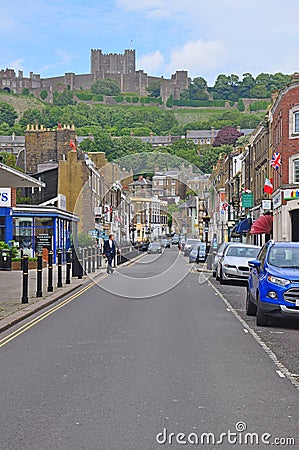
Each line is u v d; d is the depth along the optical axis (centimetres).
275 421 839
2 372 1141
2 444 743
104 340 1497
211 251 4653
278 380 1085
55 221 5191
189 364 1212
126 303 2381
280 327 1745
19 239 5084
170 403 924
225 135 14700
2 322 1752
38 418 848
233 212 8144
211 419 845
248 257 3381
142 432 788
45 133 8394
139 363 1218
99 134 10888
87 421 834
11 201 4791
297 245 1883
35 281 3409
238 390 1008
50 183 6919
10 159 7300
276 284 1711
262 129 6366
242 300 2514
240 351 1360
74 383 1051
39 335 1582
